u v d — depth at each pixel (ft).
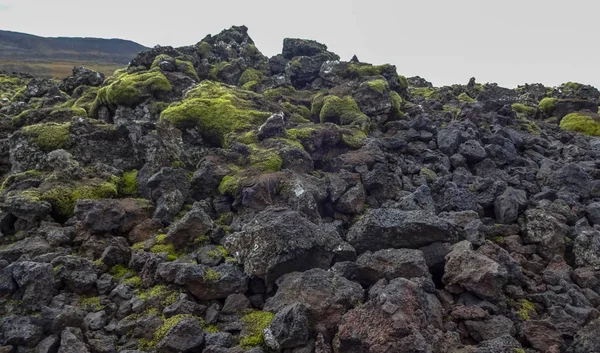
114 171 31.76
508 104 59.11
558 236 26.91
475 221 26.11
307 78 59.36
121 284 22.02
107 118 43.50
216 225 26.27
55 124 34.78
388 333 16.71
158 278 21.85
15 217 26.71
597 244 25.46
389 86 56.39
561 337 20.02
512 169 38.88
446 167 37.88
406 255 21.93
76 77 57.62
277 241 21.35
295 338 17.66
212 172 30.14
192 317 19.89
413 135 42.73
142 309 20.58
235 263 22.62
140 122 35.50
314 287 19.97
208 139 36.81
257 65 62.49
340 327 17.92
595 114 67.67
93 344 18.62
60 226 26.17
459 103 67.56
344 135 39.32
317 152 36.37
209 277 21.24
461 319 20.30
